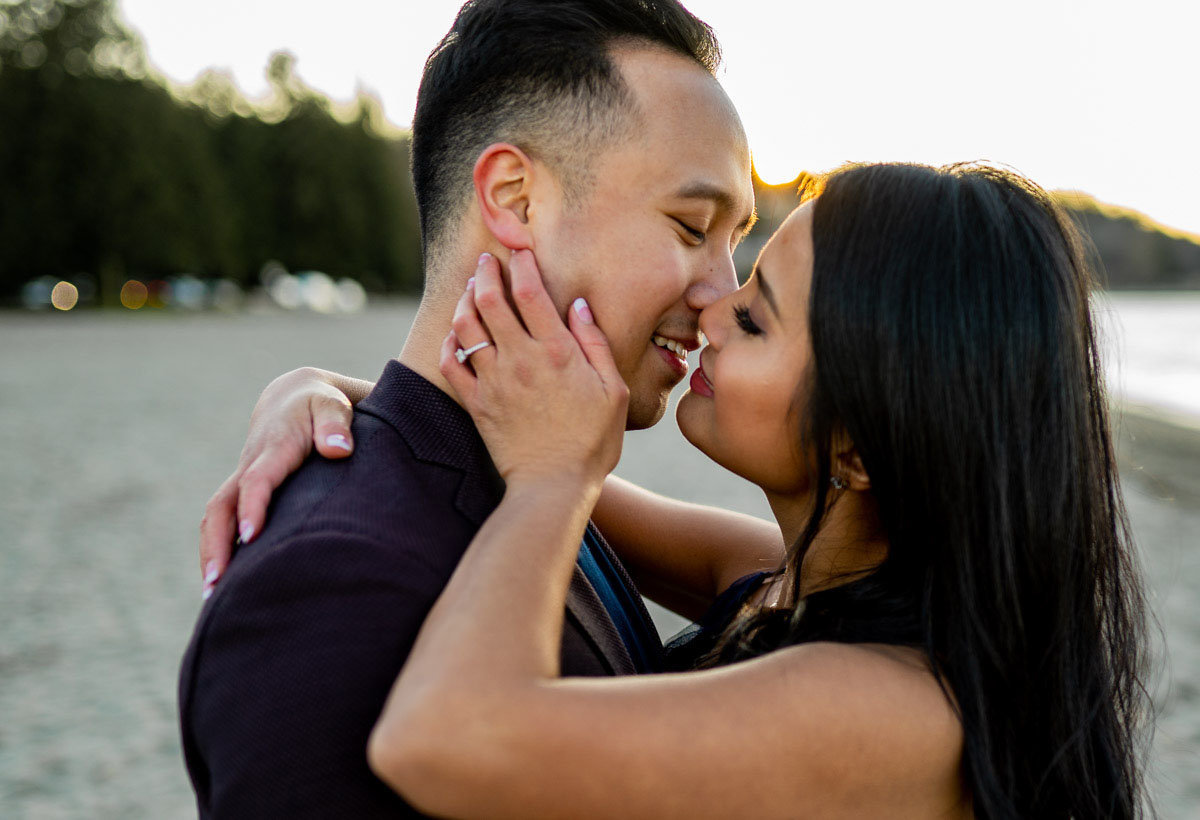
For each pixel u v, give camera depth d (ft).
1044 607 4.13
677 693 3.39
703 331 4.90
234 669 3.46
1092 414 4.47
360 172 210.79
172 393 51.88
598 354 4.37
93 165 152.87
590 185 4.69
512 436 4.19
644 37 4.83
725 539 6.23
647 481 29.50
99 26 156.04
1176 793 11.08
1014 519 4.06
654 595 6.73
